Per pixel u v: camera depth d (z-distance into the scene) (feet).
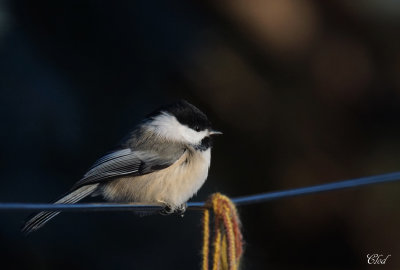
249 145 33.71
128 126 29.09
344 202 33.96
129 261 27.78
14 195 25.32
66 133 27.12
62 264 26.43
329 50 34.04
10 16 27.89
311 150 34.14
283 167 33.94
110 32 30.25
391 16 34.55
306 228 34.30
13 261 25.46
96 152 27.99
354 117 35.12
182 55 31.27
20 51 27.25
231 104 32.71
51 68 28.04
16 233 25.73
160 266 28.45
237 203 17.03
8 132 26.02
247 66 32.89
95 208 15.43
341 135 34.83
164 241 29.12
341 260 34.06
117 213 28.58
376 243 33.65
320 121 34.58
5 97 26.13
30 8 28.71
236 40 32.65
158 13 31.07
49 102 26.91
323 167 34.24
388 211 33.47
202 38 31.91
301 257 34.45
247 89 32.76
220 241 16.52
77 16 29.81
